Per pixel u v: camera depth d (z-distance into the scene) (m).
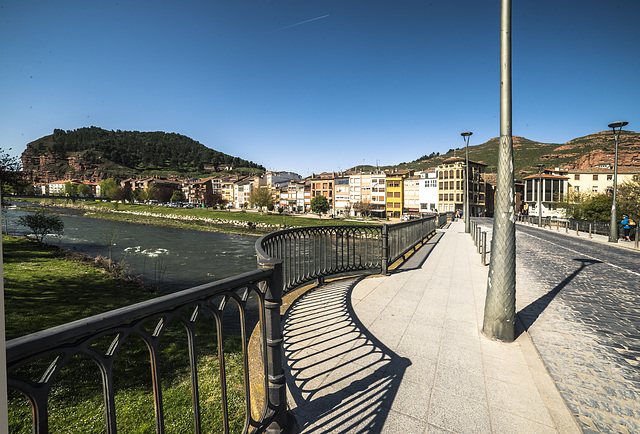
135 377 5.13
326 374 3.17
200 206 120.31
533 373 3.29
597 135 170.75
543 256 12.67
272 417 2.23
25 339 0.98
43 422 1.06
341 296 5.74
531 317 5.33
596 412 2.77
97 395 4.55
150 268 22.73
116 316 1.24
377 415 2.58
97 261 20.70
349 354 3.58
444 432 2.42
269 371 2.28
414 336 4.11
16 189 20.05
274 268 2.20
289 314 4.78
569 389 3.15
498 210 4.10
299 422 2.49
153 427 3.58
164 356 6.11
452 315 4.91
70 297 12.10
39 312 9.88
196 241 40.25
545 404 2.79
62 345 1.10
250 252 32.16
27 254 21.08
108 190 130.00
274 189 107.50
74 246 30.91
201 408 3.70
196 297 1.63
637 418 2.69
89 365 5.49
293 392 2.87
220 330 1.84
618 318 5.28
